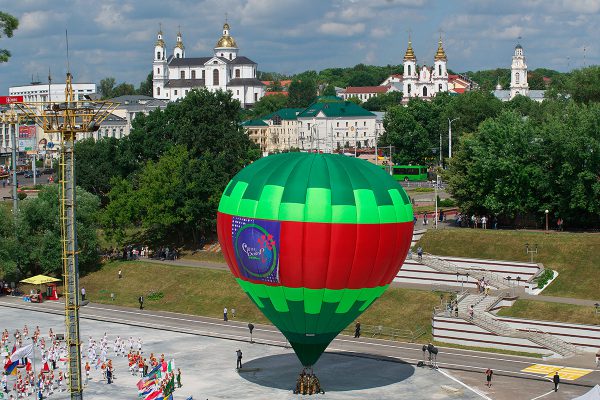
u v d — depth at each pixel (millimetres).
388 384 101625
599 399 78250
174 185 172250
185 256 171250
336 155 96938
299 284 90562
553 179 152500
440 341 121125
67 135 85500
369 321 127875
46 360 110062
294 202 90000
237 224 93312
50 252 159500
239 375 105562
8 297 155250
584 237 142625
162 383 96062
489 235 149375
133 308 146625
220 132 194500
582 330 115562
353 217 89688
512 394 97750
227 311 140625
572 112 154625
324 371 107062
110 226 172750
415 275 141000
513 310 125438
